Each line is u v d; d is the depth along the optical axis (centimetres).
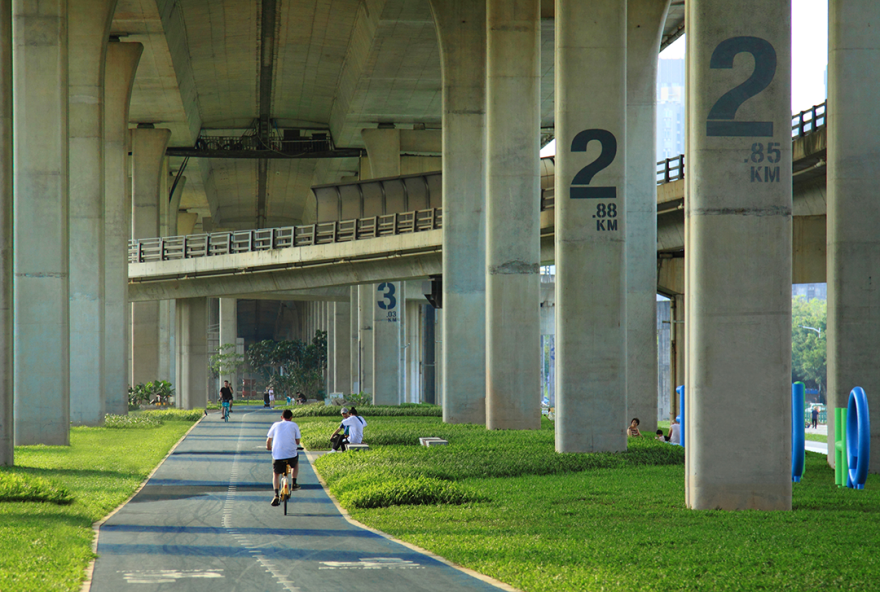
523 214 8481
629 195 9100
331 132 19788
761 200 4003
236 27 14012
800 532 3188
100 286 9662
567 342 6438
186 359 16138
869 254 5706
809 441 11981
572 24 6425
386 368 15650
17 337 7200
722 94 4012
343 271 12406
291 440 4103
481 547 2970
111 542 3198
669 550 2834
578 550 2856
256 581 2503
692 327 4053
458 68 9619
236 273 13450
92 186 9644
